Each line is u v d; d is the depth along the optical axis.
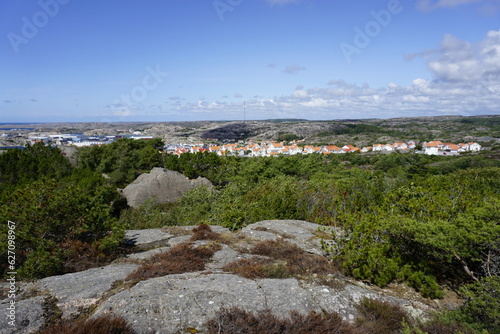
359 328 5.00
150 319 4.66
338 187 16.41
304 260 7.74
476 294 5.66
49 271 7.08
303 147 125.88
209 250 8.93
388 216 8.43
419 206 8.79
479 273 6.82
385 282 6.89
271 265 7.41
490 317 4.95
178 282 6.20
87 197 9.77
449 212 8.56
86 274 7.00
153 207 26.41
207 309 5.04
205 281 6.30
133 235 11.11
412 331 5.02
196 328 4.56
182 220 17.73
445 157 68.88
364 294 6.22
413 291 6.92
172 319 4.72
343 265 7.21
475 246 6.44
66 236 8.63
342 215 8.80
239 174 46.19
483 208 7.00
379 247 7.48
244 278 6.64
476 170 25.00
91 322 4.26
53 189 8.79
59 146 43.72
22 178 25.34
